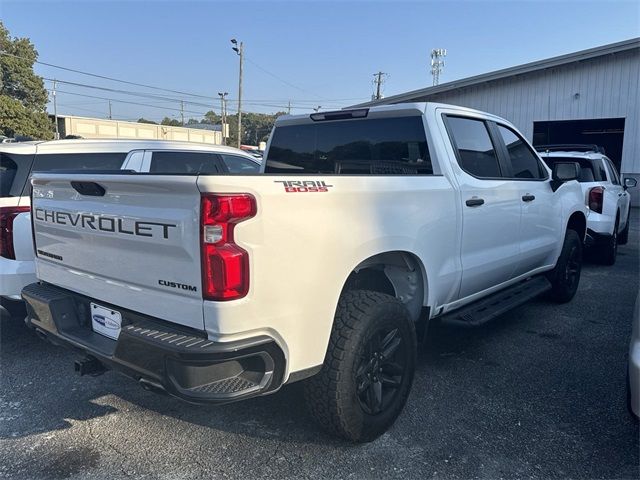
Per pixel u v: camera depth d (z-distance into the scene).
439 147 3.69
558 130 22.64
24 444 3.03
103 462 2.85
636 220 15.74
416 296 3.50
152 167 5.81
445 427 3.21
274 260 2.39
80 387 3.77
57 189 3.07
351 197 2.77
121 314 2.71
